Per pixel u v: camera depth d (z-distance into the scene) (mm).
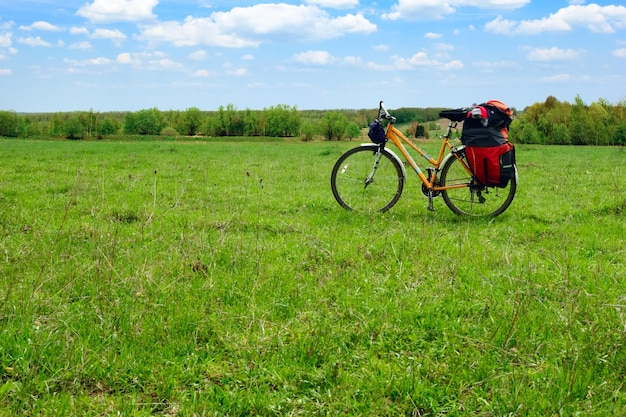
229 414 2791
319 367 3281
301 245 5848
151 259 4910
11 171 13555
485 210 8078
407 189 10930
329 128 89500
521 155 23953
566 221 7668
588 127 57875
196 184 11508
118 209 7980
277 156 22672
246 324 3773
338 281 4688
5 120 94438
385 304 4184
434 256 5426
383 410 2840
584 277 4918
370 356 3404
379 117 8125
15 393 2801
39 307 3812
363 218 7672
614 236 6684
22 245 5559
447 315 4055
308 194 10180
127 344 3352
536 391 2961
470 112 7395
